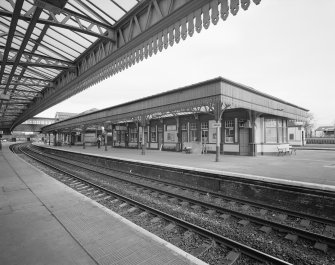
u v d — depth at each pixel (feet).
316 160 39.04
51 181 24.38
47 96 39.34
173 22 13.82
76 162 57.36
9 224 12.09
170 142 68.64
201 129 58.95
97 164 51.49
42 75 32.78
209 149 56.70
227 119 52.49
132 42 17.08
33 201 16.53
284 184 20.01
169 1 13.67
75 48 23.18
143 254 8.91
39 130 181.06
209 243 12.50
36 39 21.50
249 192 22.62
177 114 63.10
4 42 22.90
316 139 113.70
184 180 29.58
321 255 11.89
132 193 24.90
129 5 15.83
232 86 35.81
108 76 21.18
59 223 12.20
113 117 64.75
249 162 35.94
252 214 18.13
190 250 12.04
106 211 14.17
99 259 8.54
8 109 62.95
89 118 80.74
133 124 85.87
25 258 8.61
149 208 17.57
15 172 30.83
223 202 21.22
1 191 19.75
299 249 12.52
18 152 91.81
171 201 21.47
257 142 49.67
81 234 10.77
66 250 9.26
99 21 17.51
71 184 29.37
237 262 11.00
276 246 12.87
